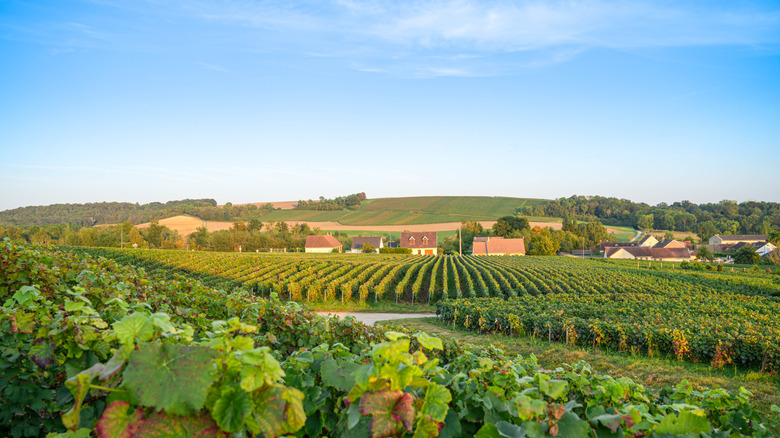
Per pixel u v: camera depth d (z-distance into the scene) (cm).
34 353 240
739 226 14175
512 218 10962
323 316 571
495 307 2227
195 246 9931
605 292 3572
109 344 256
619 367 1367
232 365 160
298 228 12812
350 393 181
